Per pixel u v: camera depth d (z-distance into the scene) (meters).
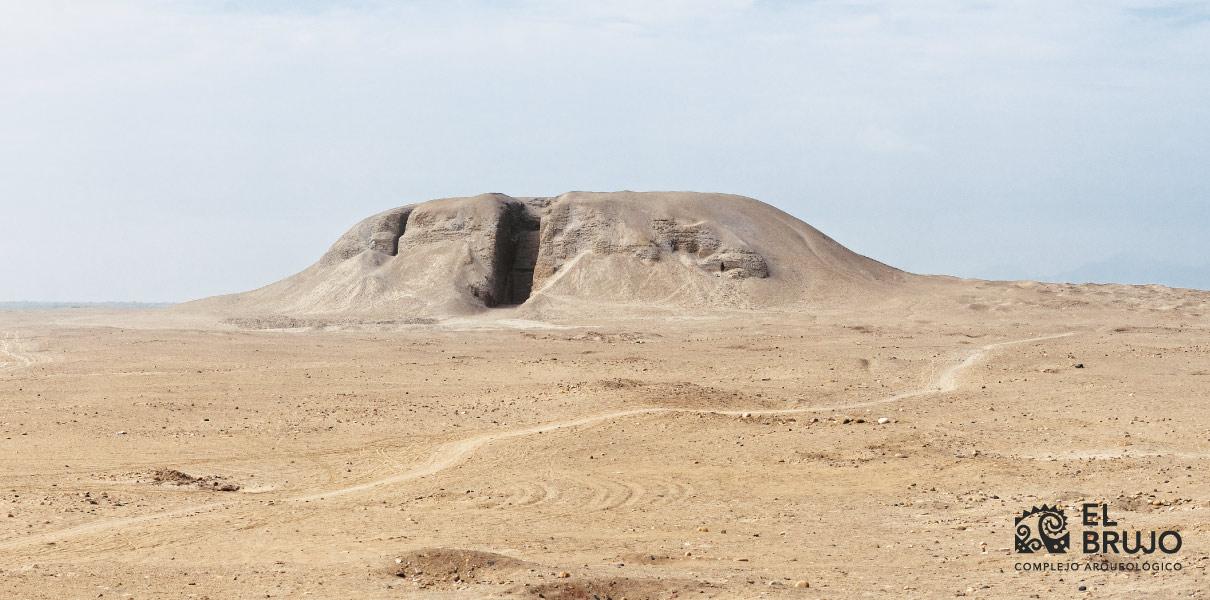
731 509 25.83
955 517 24.05
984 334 85.62
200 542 22.77
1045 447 33.25
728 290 111.62
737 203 128.50
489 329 95.50
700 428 35.44
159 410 43.09
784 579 18.84
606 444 33.59
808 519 24.53
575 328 96.25
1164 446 33.06
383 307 110.44
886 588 17.98
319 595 18.06
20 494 28.41
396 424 40.28
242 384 52.44
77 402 45.56
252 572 19.59
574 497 27.36
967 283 119.38
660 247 117.75
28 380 53.12
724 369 59.09
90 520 25.39
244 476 31.97
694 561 20.52
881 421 37.03
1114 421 37.78
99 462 33.66
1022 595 17.28
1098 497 25.27
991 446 33.50
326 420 41.19
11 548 22.41
